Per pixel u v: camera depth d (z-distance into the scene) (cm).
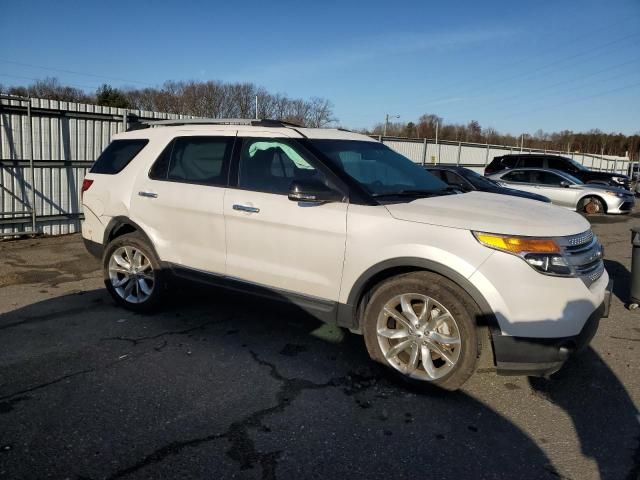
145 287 490
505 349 318
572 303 318
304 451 281
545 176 1591
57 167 932
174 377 362
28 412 311
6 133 860
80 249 808
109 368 374
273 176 407
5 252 771
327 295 376
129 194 486
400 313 356
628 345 455
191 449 279
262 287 407
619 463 280
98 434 290
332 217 368
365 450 284
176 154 468
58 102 956
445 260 327
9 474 254
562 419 324
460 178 1103
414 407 331
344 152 414
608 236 1165
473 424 314
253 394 341
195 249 445
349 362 395
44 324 462
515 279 314
